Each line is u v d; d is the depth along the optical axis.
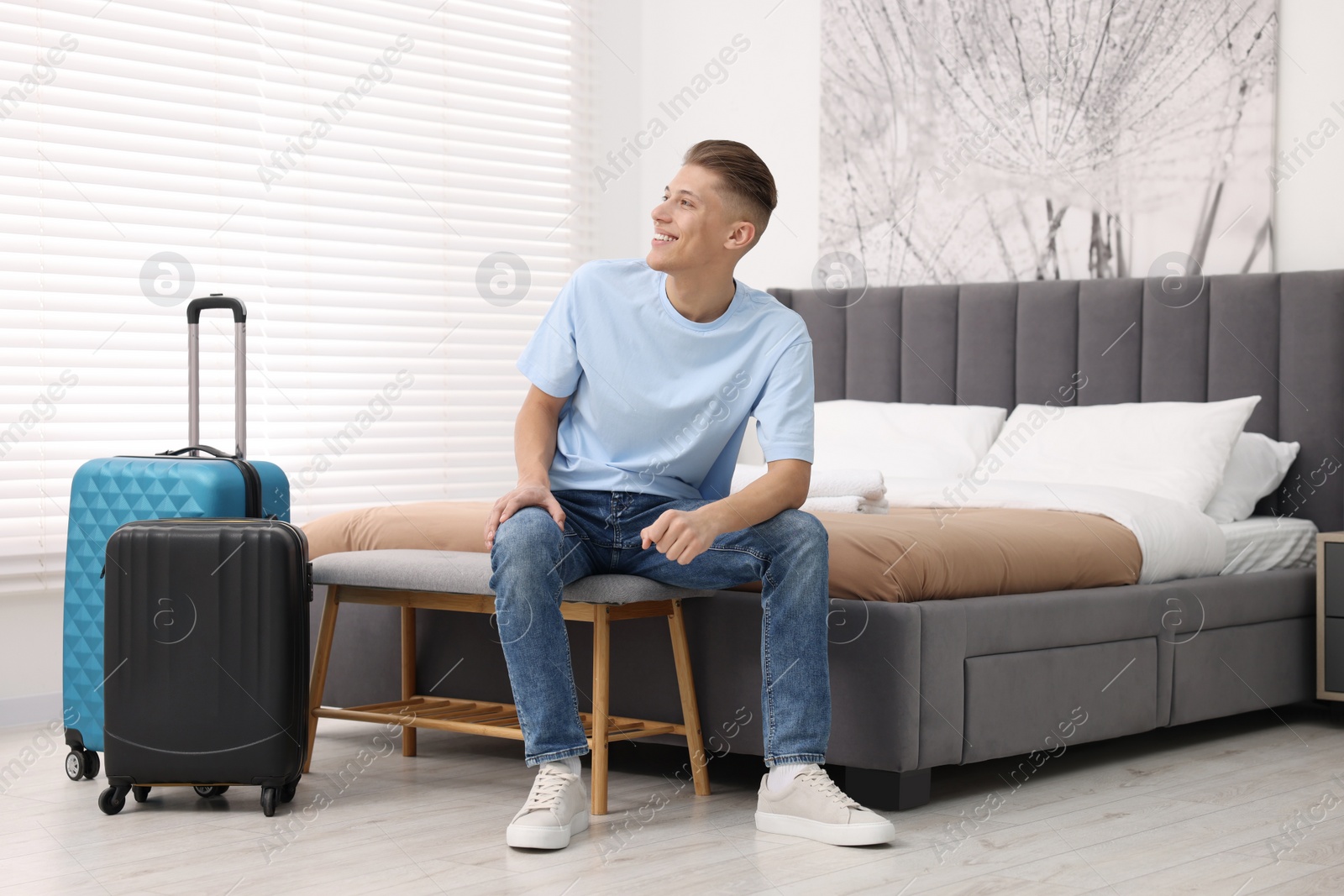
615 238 4.76
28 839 1.92
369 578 2.33
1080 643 2.51
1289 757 2.69
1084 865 1.84
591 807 2.09
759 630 2.22
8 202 3.30
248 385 3.79
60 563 3.28
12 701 3.11
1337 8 3.30
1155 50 3.58
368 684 2.78
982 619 2.26
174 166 3.63
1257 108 3.41
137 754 2.06
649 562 2.11
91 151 3.47
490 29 4.40
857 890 1.69
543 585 1.92
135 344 3.52
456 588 2.21
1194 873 1.80
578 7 4.63
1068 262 3.75
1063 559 2.56
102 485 2.35
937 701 2.17
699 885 1.70
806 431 2.09
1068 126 3.75
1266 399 3.35
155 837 1.93
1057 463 3.37
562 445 2.20
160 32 3.62
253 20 3.82
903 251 4.11
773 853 1.86
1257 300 3.35
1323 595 3.04
